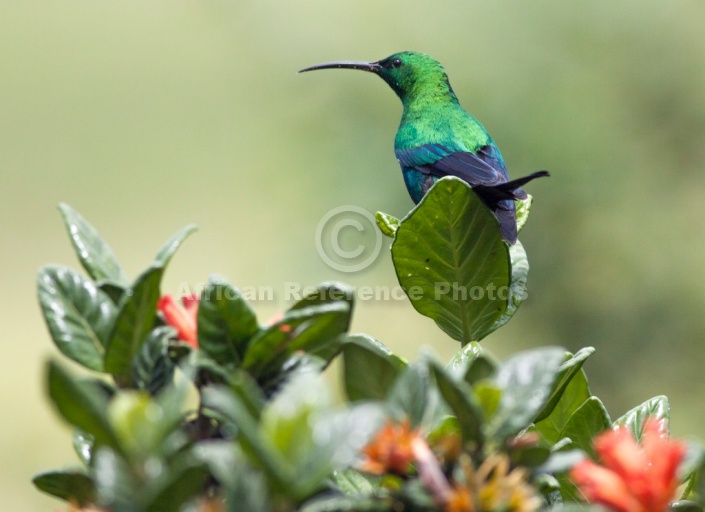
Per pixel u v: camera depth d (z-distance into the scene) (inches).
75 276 83.0
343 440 60.2
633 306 548.7
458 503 63.4
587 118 534.6
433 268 119.0
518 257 142.0
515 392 70.7
